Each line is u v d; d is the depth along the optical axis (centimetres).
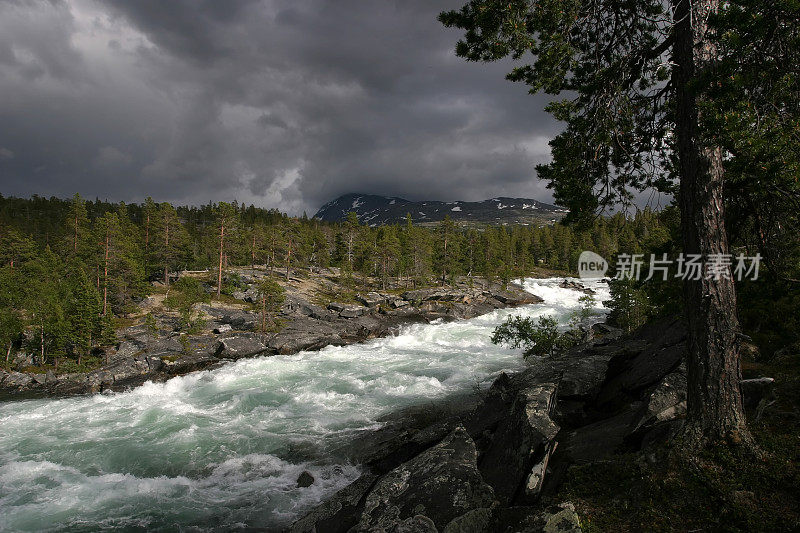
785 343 1136
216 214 5838
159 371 3044
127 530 1066
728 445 588
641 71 773
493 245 10062
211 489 1254
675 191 854
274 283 4150
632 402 991
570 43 783
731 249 946
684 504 533
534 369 1384
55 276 4956
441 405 1842
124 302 4506
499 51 748
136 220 11931
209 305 4950
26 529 1080
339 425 1698
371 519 628
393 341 3881
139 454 1514
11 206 11869
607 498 580
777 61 548
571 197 864
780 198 718
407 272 8069
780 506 496
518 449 732
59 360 3155
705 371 611
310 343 3781
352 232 8919
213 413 1942
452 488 646
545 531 464
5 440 1697
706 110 549
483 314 5700
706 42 611
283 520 1071
